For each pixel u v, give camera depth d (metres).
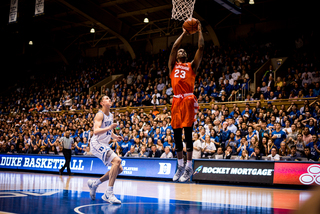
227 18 21.39
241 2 16.09
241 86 15.34
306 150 9.29
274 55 17.64
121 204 4.92
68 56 27.66
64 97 21.41
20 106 22.94
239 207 4.71
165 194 6.47
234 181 9.02
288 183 8.37
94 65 24.86
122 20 22.30
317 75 14.05
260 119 11.24
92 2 19.08
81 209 4.26
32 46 27.02
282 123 11.39
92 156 11.80
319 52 16.61
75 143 13.92
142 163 10.76
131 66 22.55
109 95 20.03
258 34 19.36
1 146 16.89
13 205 4.43
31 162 13.38
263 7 19.62
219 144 10.98
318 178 8.03
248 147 10.32
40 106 21.02
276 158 9.39
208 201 5.41
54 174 12.22
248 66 16.48
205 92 15.66
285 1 19.02
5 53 27.64
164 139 11.57
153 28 24.16
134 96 17.91
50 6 20.72
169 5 19.12
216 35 20.41
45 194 5.94
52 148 14.34
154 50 24.20
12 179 9.32
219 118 12.80
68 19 22.73
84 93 20.59
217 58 18.41
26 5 20.75
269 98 13.82
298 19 19.25
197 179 9.55
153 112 15.13
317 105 11.37
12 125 19.92
